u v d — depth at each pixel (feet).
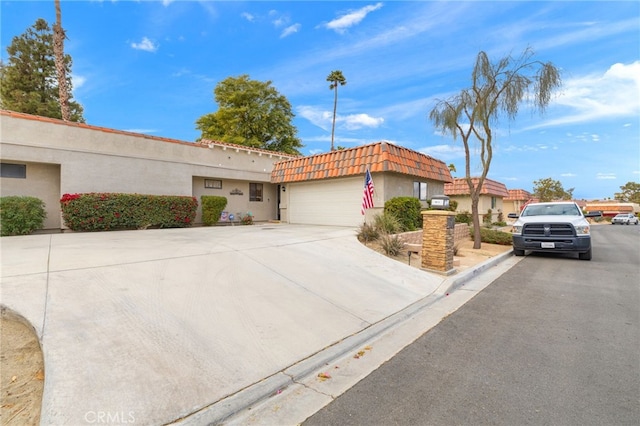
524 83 34.86
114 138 40.11
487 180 84.69
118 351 9.89
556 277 25.11
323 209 50.55
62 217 36.09
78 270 16.57
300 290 17.61
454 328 14.65
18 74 80.59
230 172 53.01
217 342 11.28
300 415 8.29
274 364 10.53
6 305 12.00
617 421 7.98
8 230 31.68
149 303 13.42
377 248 30.94
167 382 8.83
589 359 11.41
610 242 52.54
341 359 11.59
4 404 7.92
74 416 7.28
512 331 14.19
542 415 8.25
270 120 103.24
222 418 7.98
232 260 21.21
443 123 40.45
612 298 19.13
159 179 43.98
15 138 32.91
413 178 48.24
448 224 24.98
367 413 8.38
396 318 15.55
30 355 9.93
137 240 28.45
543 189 158.92
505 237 44.11
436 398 9.08
